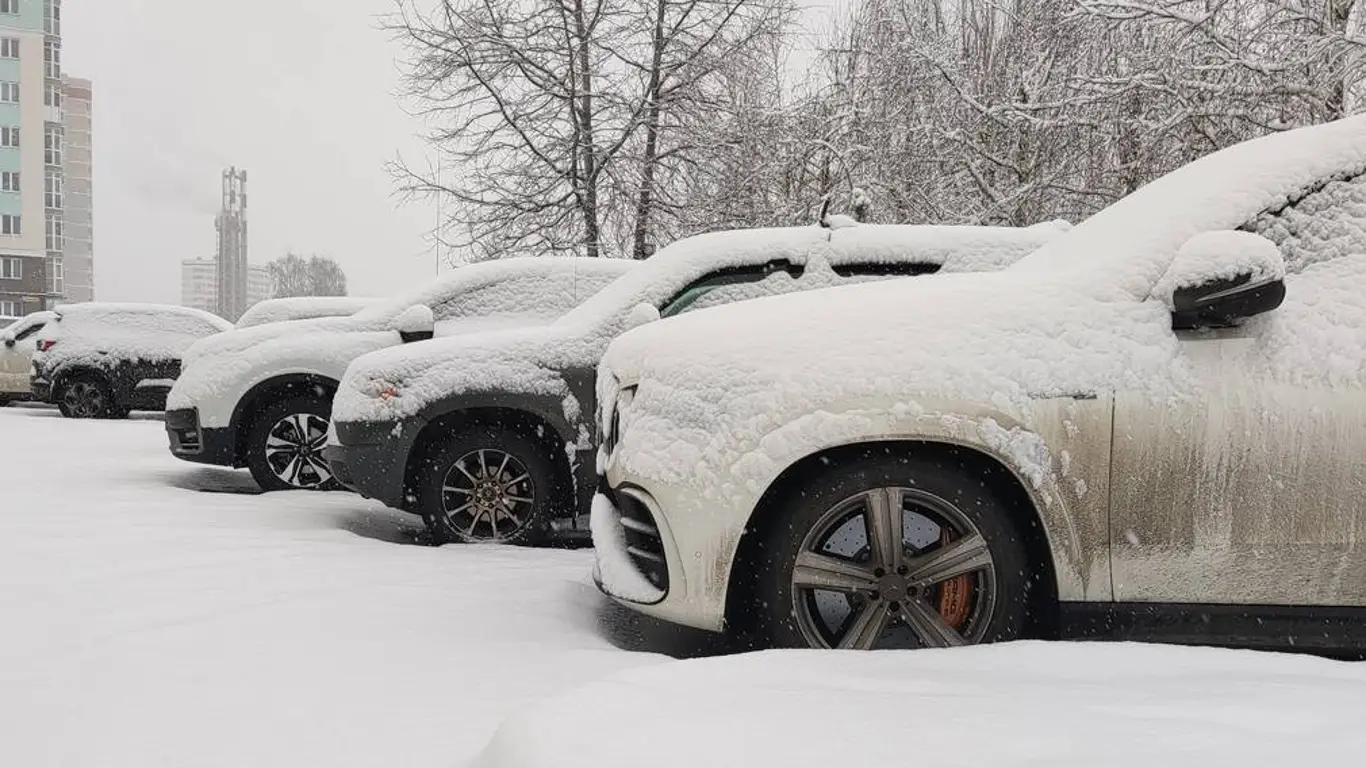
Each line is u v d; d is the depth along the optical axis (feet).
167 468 31.04
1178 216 11.09
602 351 18.49
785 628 10.47
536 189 52.11
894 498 10.49
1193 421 10.07
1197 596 10.16
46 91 276.62
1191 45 33.96
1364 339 10.12
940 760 6.66
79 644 11.53
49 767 8.18
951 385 10.27
